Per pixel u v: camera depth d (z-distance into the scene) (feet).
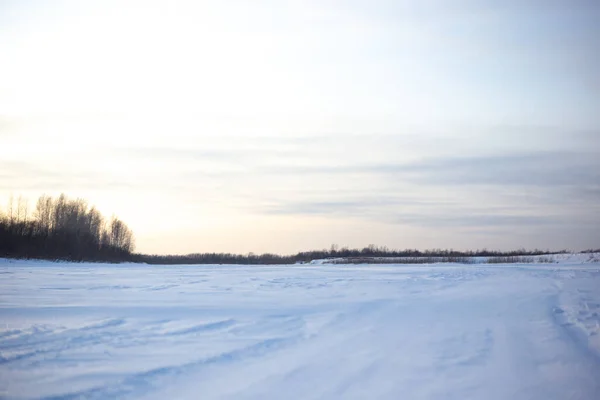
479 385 23.73
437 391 22.74
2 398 20.33
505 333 35.68
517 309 47.52
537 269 121.70
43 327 35.12
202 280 84.74
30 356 26.96
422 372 25.66
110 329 35.09
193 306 48.06
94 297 54.90
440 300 54.70
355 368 26.14
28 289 64.08
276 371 25.36
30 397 20.57
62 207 227.61
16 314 41.55
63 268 135.54
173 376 24.13
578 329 37.24
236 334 34.50
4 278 85.87
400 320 41.19
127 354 28.09
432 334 35.27
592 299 54.54
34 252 194.90
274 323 39.24
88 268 140.05
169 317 41.09
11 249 190.08
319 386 23.07
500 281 80.94
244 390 22.29
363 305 50.37
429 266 150.51
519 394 22.62
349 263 196.65
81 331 33.94
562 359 28.43
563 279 83.97
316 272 114.73
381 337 34.06
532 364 27.43
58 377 23.40
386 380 24.18
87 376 23.68
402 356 28.78
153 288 67.36
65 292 60.23
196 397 21.26
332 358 28.14
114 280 83.35
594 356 29.19
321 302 52.47
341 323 39.60
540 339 33.65
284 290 65.82
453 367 26.68
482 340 33.30
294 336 34.22
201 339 32.55
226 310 45.80
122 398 20.93
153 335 33.45
